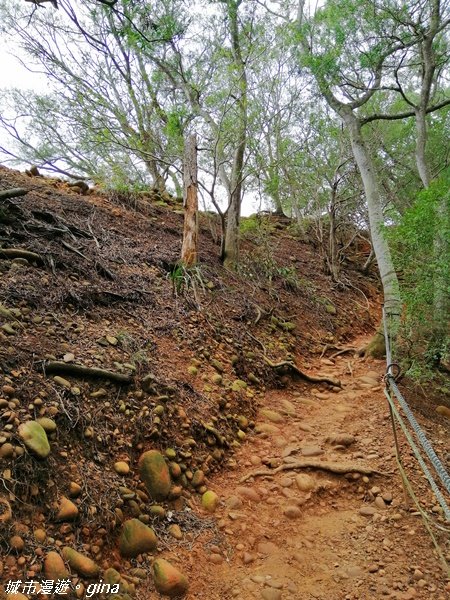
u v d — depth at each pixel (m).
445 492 3.51
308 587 2.58
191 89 7.38
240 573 2.65
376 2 6.20
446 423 4.84
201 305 5.55
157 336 4.57
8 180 6.59
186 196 6.43
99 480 2.70
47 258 4.60
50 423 2.69
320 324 7.42
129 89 8.06
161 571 2.40
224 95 6.97
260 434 4.22
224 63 7.10
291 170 9.57
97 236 5.99
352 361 6.40
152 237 7.11
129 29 4.62
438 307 4.93
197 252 7.16
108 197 7.88
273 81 7.47
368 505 3.39
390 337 5.53
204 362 4.63
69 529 2.35
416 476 3.66
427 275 4.95
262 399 4.84
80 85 7.66
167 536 2.74
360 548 2.92
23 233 4.82
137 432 3.21
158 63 7.39
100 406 3.15
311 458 3.87
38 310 3.82
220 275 6.89
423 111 7.01
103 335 3.97
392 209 7.41
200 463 3.47
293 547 2.91
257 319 6.16
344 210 10.14
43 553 2.15
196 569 2.58
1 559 2.02
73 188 7.66
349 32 6.39
